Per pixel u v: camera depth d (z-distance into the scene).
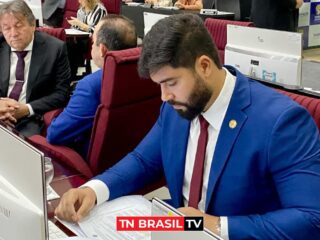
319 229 1.06
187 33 1.10
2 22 2.67
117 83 1.79
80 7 5.26
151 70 1.12
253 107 1.21
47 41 2.80
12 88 2.78
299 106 1.19
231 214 1.23
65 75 2.82
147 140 1.55
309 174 1.10
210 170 1.25
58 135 2.01
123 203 1.37
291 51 1.84
